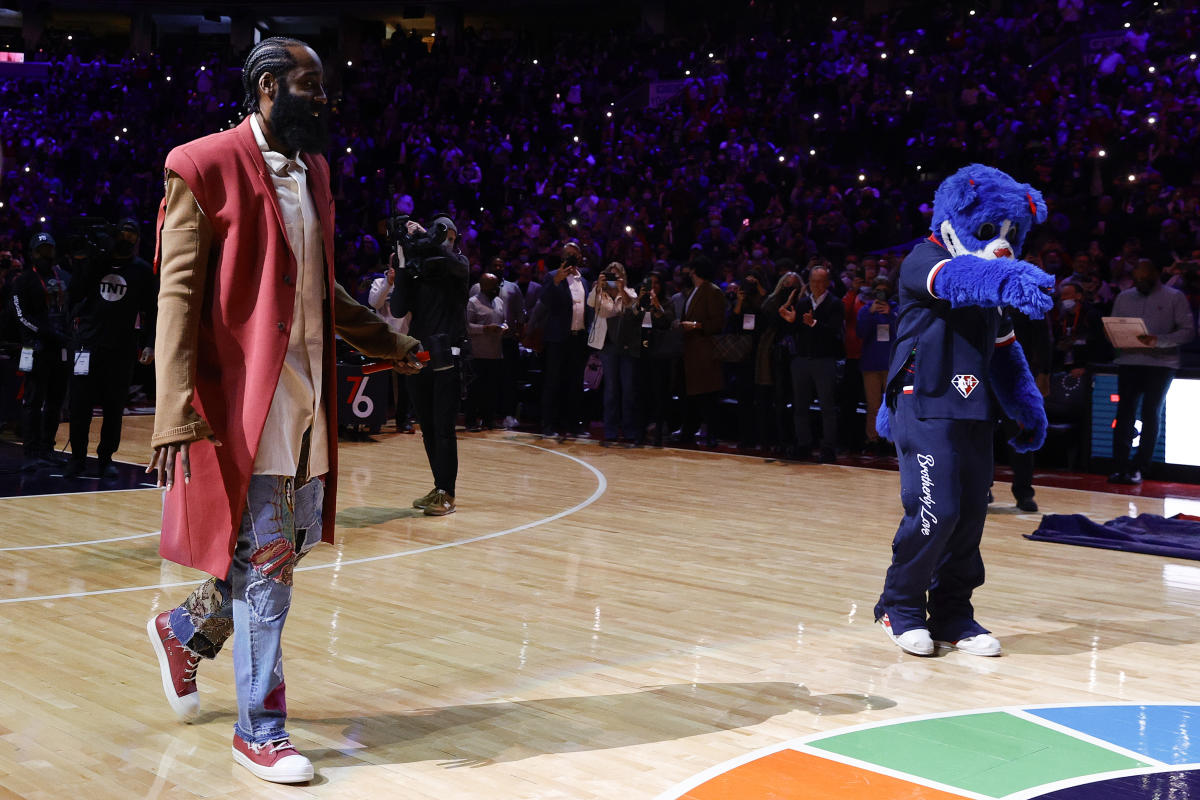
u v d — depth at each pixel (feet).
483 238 57.52
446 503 22.34
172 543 9.07
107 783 8.86
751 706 11.03
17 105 76.28
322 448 9.71
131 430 36.04
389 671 12.04
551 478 27.94
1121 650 13.34
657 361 34.30
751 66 63.52
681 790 8.89
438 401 22.04
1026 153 47.83
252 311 8.94
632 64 71.41
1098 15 57.88
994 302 12.00
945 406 12.88
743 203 51.16
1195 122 45.83
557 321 35.78
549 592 15.88
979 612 15.17
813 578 16.99
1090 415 30.73
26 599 14.90
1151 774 9.34
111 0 82.38
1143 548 19.38
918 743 10.03
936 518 12.85
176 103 74.84
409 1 80.79
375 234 61.82
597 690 11.48
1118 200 44.39
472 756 9.59
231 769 9.20
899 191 48.62
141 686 11.34
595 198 55.47
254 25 84.28
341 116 72.79
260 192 8.95
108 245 25.12
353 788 8.86
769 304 31.83
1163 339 28.25
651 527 21.29
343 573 16.94
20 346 32.83
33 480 25.73
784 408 32.01
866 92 57.77
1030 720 10.73
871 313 31.63
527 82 71.31
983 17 62.75
